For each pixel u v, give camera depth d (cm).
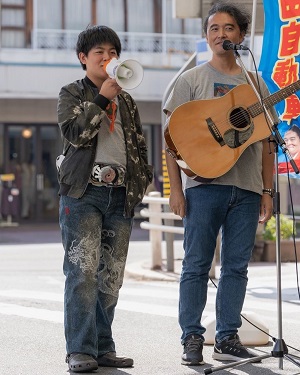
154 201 1375
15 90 2944
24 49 3170
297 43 961
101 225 668
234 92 678
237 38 692
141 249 1956
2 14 3209
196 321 698
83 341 658
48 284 1304
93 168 654
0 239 2430
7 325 892
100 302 684
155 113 3186
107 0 3297
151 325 891
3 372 675
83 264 655
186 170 677
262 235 1588
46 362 711
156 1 3322
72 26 3269
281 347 661
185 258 697
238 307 702
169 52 3300
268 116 664
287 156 662
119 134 668
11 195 3078
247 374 655
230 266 698
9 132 3103
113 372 666
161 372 668
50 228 2883
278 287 660
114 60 631
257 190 691
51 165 3130
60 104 656
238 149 673
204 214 685
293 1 959
